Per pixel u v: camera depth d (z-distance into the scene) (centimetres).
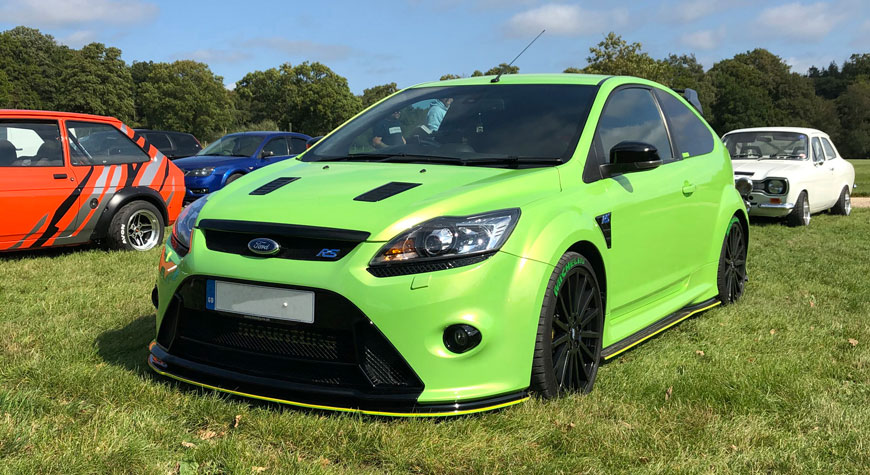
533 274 292
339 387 279
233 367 298
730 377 354
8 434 262
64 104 10462
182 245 316
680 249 441
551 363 304
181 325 314
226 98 12044
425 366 274
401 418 281
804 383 349
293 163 387
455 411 275
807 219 1128
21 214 686
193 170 1202
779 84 12012
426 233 278
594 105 384
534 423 285
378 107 438
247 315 289
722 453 268
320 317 276
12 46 11006
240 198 322
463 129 381
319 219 288
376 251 276
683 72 12625
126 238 770
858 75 15450
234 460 249
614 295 363
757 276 655
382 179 323
